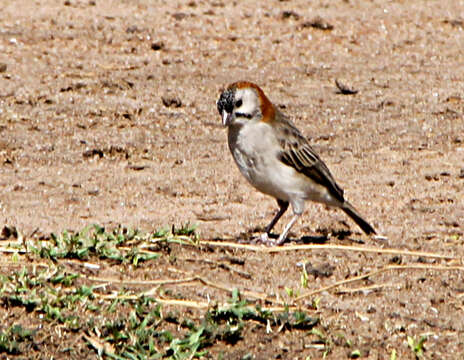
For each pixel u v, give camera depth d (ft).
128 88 61.52
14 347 29.17
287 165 38.93
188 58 68.03
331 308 33.71
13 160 49.78
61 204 43.88
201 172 49.70
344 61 70.08
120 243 37.35
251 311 32.12
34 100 58.08
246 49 70.49
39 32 69.36
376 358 30.71
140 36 70.59
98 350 29.58
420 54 72.54
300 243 40.16
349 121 58.75
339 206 40.78
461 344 31.73
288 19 76.43
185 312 32.32
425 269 37.78
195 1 78.64
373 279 36.60
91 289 32.50
